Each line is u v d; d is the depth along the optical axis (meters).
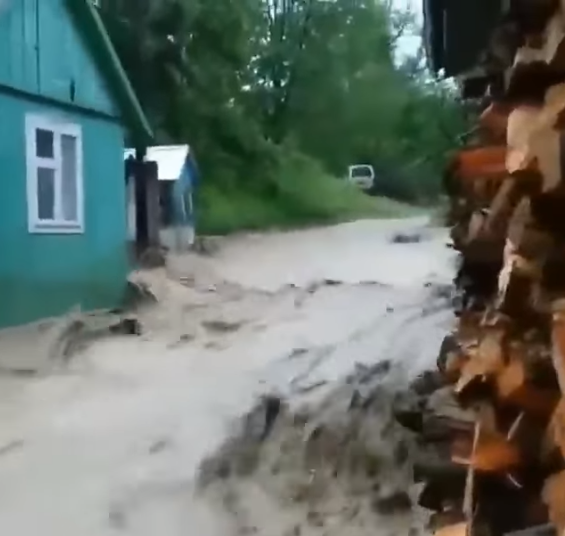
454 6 3.48
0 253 8.50
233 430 5.07
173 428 5.20
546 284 2.19
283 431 4.93
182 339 8.39
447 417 3.91
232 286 12.27
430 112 28.33
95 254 10.21
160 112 25.34
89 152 10.16
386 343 7.61
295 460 4.46
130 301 10.62
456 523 3.20
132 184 14.77
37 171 9.15
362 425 4.75
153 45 24.28
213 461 4.54
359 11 35.38
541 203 2.15
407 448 4.17
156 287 11.45
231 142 27.55
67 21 9.66
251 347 7.91
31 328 8.51
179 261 14.92
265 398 5.68
